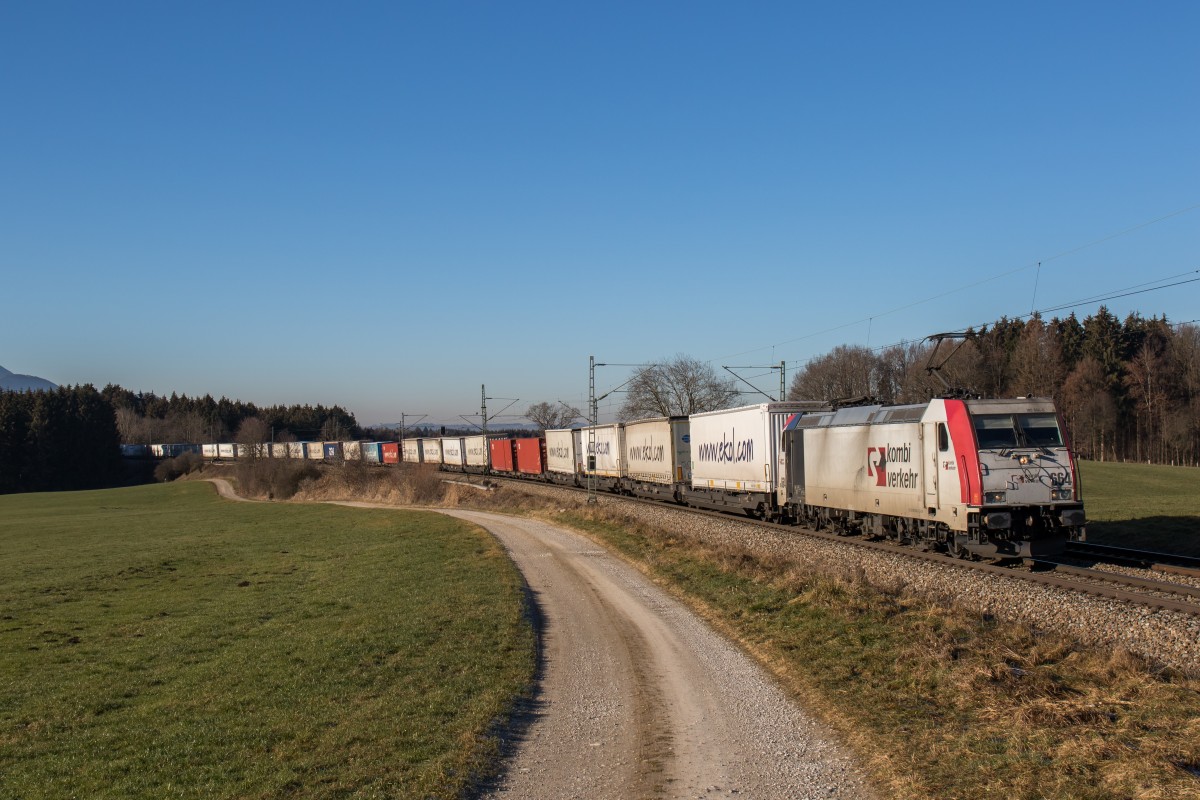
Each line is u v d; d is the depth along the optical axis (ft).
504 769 29.43
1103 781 24.35
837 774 27.50
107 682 45.24
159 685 44.09
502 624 52.85
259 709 37.24
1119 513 90.17
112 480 442.91
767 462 95.35
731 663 43.14
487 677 40.86
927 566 60.23
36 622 68.39
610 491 160.86
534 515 139.13
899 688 35.65
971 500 59.16
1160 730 28.04
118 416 583.99
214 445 451.53
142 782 28.37
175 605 73.31
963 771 26.17
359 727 33.55
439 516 149.89
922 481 65.10
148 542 139.03
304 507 203.92
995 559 62.80
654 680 40.75
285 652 48.70
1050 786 24.31
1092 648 38.88
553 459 195.93
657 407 276.82
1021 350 238.68
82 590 86.48
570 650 47.78
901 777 26.27
